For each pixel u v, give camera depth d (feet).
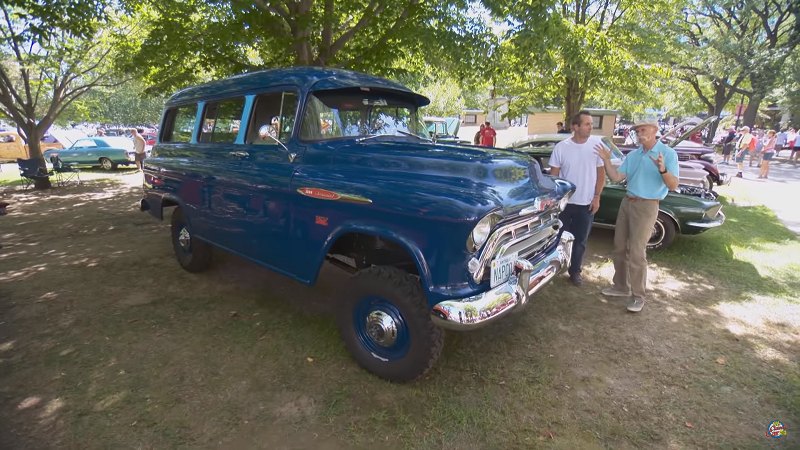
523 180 10.01
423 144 11.41
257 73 12.98
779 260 18.60
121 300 14.21
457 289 8.50
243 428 8.58
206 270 16.69
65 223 25.26
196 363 10.71
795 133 67.51
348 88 11.96
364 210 9.36
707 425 8.77
